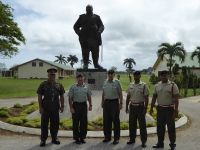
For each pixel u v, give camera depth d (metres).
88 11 15.55
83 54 15.83
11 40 40.44
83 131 9.47
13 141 9.62
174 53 49.44
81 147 8.95
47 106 9.12
